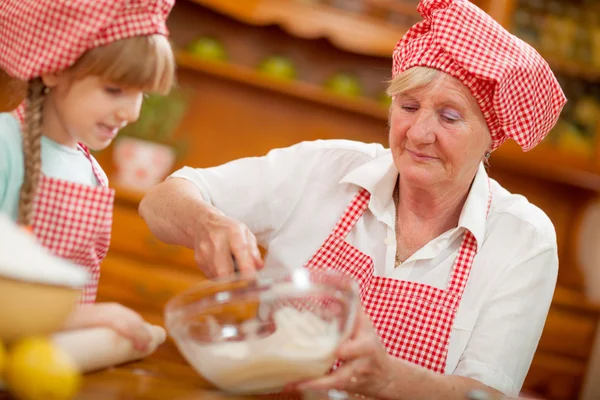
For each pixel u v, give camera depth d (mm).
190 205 1331
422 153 1314
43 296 812
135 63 1001
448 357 1369
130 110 1040
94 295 1167
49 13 964
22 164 1032
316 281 931
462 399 1165
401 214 1476
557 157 3229
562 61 3188
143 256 2775
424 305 1391
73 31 965
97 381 937
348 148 1572
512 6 3094
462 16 1282
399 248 1472
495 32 1298
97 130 1041
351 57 3207
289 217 1541
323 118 3248
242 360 905
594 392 3086
